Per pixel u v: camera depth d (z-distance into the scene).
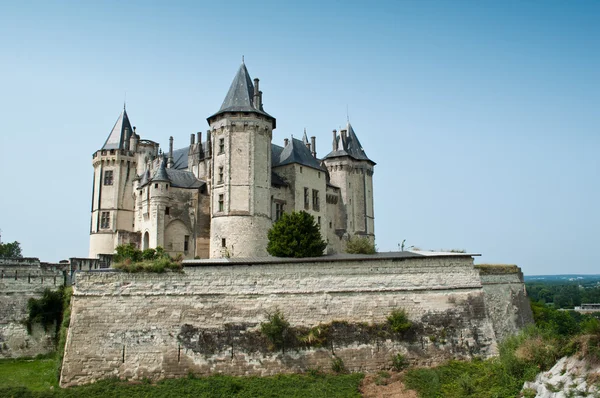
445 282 35.72
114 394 27.44
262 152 50.25
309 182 58.69
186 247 51.31
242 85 51.84
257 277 32.75
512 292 41.84
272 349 31.12
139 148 65.88
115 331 30.02
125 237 54.72
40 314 37.09
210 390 28.31
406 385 29.89
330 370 31.45
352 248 51.78
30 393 27.05
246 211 48.19
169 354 30.12
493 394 26.02
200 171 55.75
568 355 25.20
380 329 33.19
